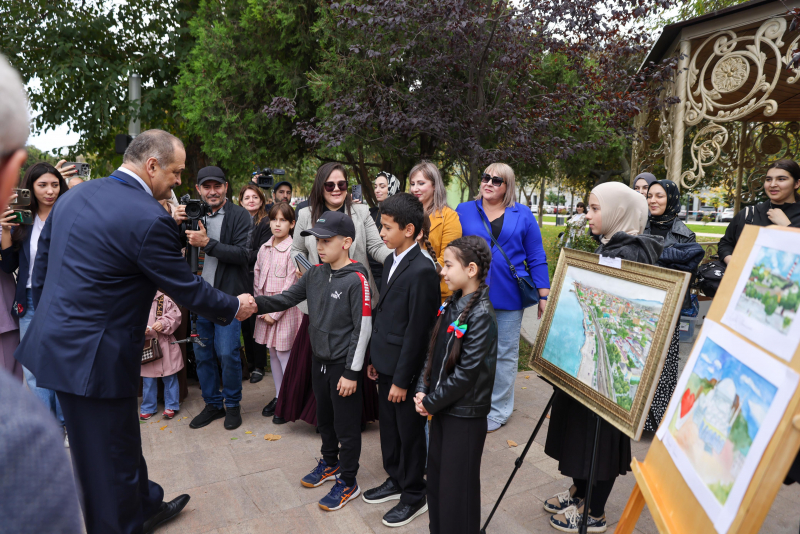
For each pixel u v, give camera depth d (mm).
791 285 1068
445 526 1968
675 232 3098
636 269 1796
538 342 2307
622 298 1833
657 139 6605
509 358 3482
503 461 3047
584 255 2133
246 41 7129
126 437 2035
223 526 2422
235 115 6949
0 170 679
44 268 2242
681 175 5188
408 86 5949
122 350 1973
